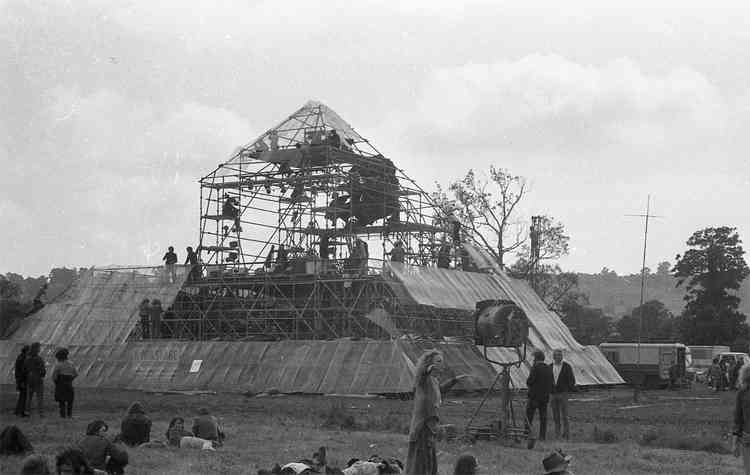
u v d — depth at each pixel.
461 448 22.94
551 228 87.19
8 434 20.08
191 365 53.22
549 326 64.50
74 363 56.34
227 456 20.70
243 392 50.41
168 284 58.88
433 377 16.23
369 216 63.09
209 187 60.91
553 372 26.70
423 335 55.38
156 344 55.19
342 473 17.08
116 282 60.28
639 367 76.69
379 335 54.50
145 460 19.58
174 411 35.44
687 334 121.38
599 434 26.45
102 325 58.31
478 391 52.41
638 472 19.89
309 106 60.31
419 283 54.84
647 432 26.77
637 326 142.12
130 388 53.72
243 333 57.50
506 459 21.09
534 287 88.69
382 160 61.62
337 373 49.16
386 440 24.77
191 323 58.69
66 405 33.72
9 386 53.47
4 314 61.00
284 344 51.97
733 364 69.94
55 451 20.67
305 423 30.16
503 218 86.44
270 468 18.98
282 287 57.62
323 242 58.19
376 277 54.03
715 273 121.38
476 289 60.00
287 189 60.75
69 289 61.38
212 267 59.44
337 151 58.81
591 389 64.50
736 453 16.97
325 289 55.78
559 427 26.77
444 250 65.19
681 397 56.53
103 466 17.42
